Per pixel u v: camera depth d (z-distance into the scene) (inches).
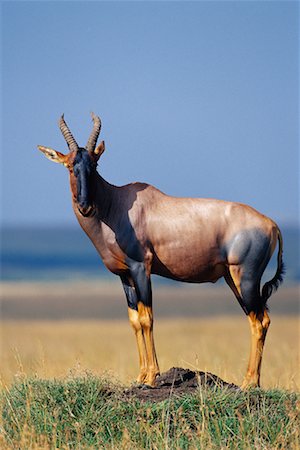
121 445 1269.7
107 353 2930.6
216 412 1342.3
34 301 7032.5
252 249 1545.3
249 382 1518.2
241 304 1574.8
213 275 1595.7
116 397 1386.6
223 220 1557.6
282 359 2581.2
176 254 1550.2
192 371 1541.6
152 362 1515.7
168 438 1278.3
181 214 1558.8
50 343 3563.0
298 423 1323.8
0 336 3937.0
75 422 1322.6
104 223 1555.1
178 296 7721.5
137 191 1578.5
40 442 1267.2
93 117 1556.3
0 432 1327.5
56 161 1539.1
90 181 1501.0
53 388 1400.1
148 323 1525.6
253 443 1286.9
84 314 5743.1
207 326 4463.6
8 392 1422.2
